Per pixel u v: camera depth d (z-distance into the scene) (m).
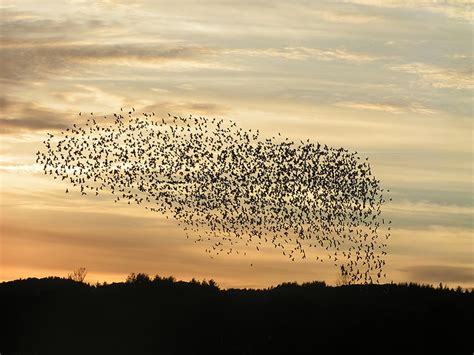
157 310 71.94
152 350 66.25
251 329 68.88
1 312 71.44
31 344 67.50
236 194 70.00
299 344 66.38
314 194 69.88
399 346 66.38
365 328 68.69
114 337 68.19
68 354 65.56
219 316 71.00
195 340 67.44
